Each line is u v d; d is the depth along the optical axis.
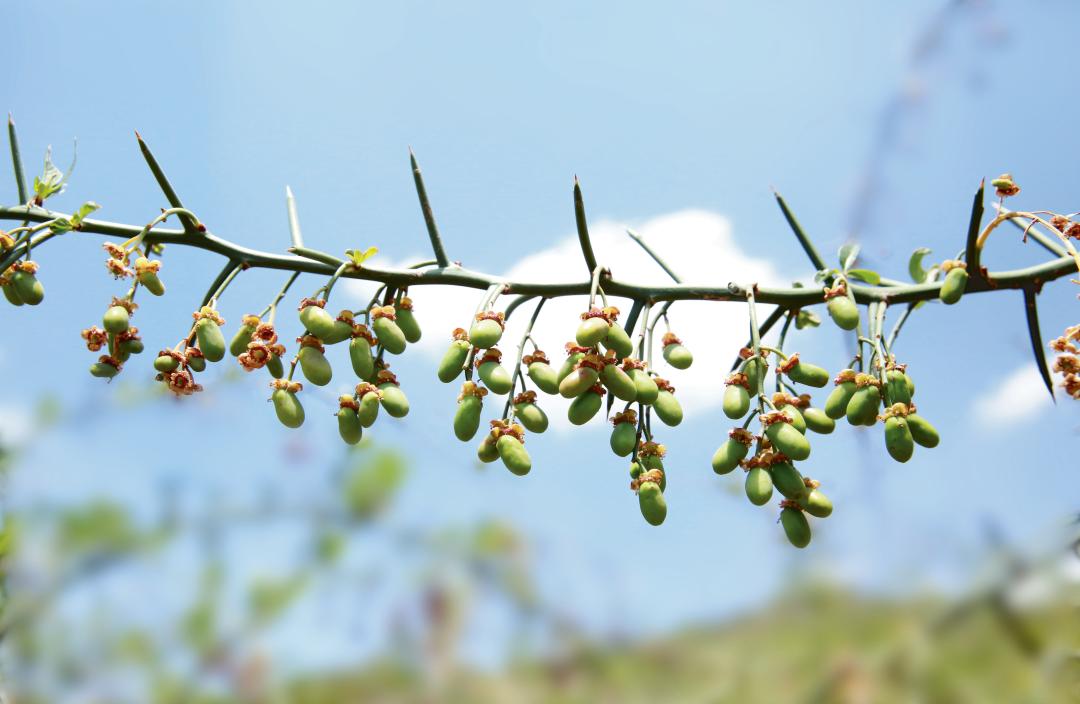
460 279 0.82
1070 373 0.83
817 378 0.82
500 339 0.81
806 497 0.81
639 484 0.82
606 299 0.81
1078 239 0.83
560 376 0.81
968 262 0.82
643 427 0.82
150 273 0.83
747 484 0.81
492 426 0.81
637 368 0.81
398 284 0.82
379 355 0.82
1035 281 0.83
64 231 0.82
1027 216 0.83
